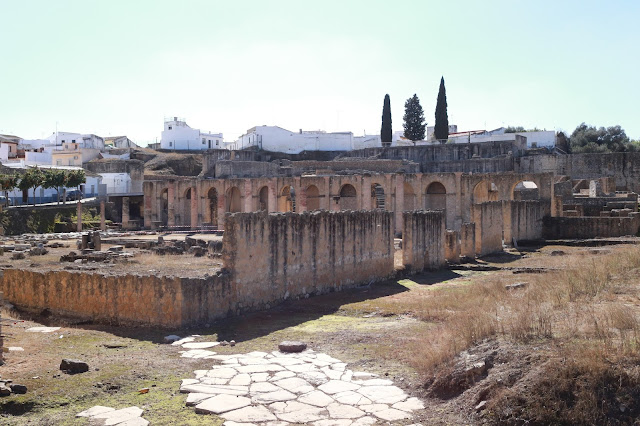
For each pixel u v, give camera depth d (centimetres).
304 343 1744
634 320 1406
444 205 6788
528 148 9544
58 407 1233
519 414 1109
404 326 2027
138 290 2067
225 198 7100
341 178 6612
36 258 3538
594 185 6794
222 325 2070
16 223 6131
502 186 6241
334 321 2167
